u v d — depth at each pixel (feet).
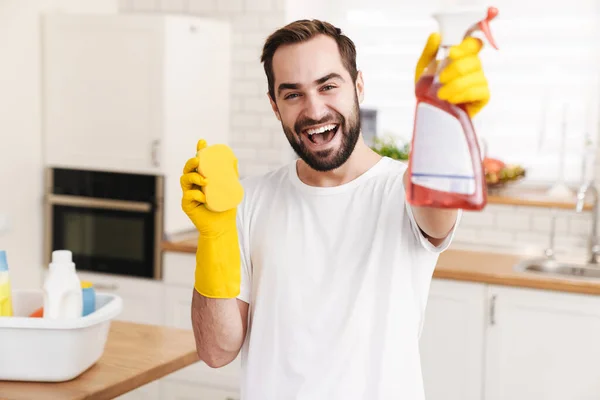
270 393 5.24
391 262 5.09
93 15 12.56
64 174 13.00
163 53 12.13
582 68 13.01
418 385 5.19
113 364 6.41
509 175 12.57
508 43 13.33
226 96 13.75
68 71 12.81
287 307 5.21
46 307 6.09
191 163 4.81
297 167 5.55
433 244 5.00
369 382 5.05
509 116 13.44
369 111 14.30
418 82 3.78
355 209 5.23
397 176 5.26
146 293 12.53
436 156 3.70
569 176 13.24
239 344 5.49
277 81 5.01
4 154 12.39
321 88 4.92
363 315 5.06
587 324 9.87
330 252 5.22
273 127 13.58
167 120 12.29
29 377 5.96
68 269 6.18
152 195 12.41
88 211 12.85
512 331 10.22
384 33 14.11
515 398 10.27
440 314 10.55
